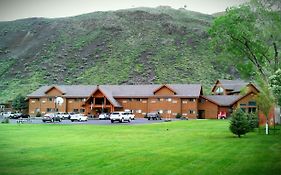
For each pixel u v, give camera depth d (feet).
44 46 605.73
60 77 483.92
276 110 178.70
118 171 56.70
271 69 154.20
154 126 178.60
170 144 94.99
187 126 178.91
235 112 121.70
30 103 333.01
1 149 81.35
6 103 360.89
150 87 324.39
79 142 97.60
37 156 71.10
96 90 302.86
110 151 79.20
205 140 107.04
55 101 323.37
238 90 338.13
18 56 584.81
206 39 591.78
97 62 516.32
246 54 164.25
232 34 158.61
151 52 536.42
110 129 153.99
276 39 154.92
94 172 55.77
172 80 451.53
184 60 509.76
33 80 477.77
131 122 224.12
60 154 74.02
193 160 68.33
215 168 60.75
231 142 101.50
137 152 77.97
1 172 55.57
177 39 597.93
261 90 142.61
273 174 56.39
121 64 500.33
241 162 66.90
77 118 243.19
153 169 58.75
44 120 224.94
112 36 608.60
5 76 512.63
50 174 54.24
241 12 159.12
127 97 317.01
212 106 305.53
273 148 87.97
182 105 306.35
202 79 458.50
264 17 155.43
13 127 159.53
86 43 591.78
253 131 143.54
